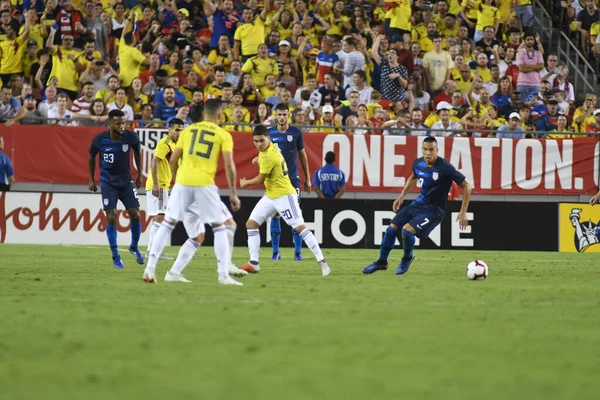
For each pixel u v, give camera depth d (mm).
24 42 81875
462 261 60062
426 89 86375
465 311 29328
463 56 89500
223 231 37219
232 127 76562
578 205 77000
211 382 17531
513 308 30453
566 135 80625
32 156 73500
